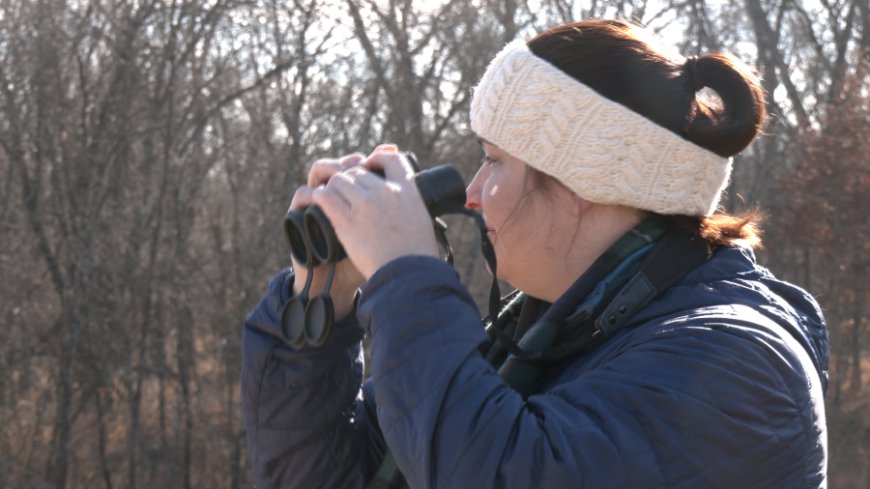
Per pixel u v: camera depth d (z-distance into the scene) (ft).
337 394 4.78
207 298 39.86
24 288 37.27
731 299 3.92
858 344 42.19
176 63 40.24
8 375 36.27
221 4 39.70
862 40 50.83
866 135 42.34
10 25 37.88
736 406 3.51
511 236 4.31
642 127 3.95
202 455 39.09
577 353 4.09
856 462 37.45
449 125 41.27
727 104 4.11
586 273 4.16
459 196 4.05
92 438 38.45
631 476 3.39
